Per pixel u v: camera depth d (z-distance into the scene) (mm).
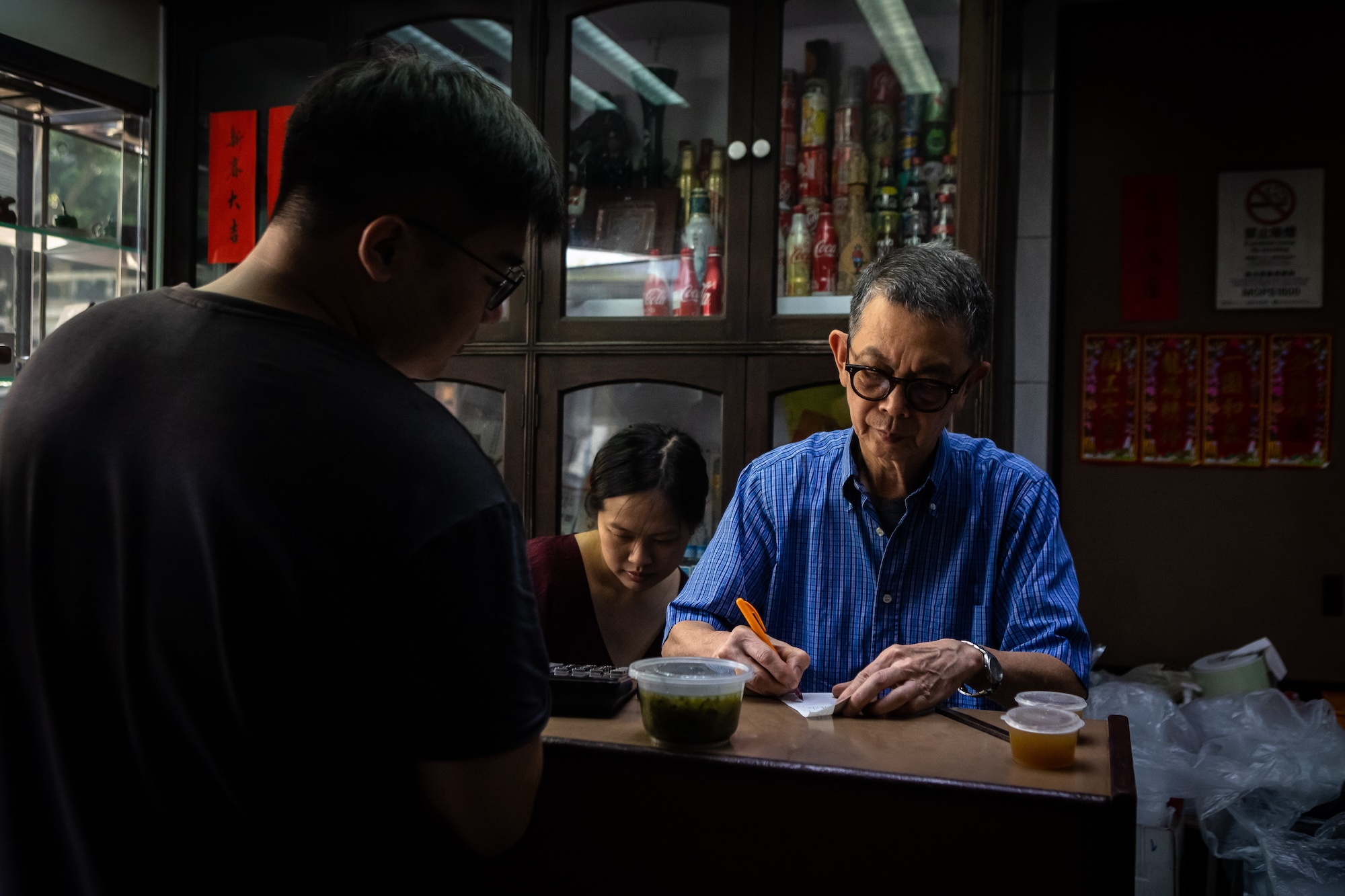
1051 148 2375
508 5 2273
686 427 2207
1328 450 2373
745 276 2133
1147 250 2463
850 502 1313
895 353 1089
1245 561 2430
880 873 799
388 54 702
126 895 612
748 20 2129
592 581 1583
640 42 2248
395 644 625
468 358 2314
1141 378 2479
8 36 2070
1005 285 2205
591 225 2287
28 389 648
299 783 611
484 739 635
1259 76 2385
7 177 2117
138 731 607
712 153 2213
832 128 2166
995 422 2025
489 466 671
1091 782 782
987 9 1959
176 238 2482
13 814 633
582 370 2232
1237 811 1667
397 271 680
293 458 594
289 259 678
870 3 2074
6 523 629
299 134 670
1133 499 2498
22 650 626
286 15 2406
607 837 875
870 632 1310
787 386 2098
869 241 2141
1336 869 1565
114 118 2377
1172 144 2439
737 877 838
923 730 946
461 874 898
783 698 1062
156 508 594
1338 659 2369
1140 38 2447
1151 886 1536
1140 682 2225
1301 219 2373
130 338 640
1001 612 1272
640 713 985
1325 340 2371
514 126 702
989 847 770
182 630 590
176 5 2469
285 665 593
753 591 1340
